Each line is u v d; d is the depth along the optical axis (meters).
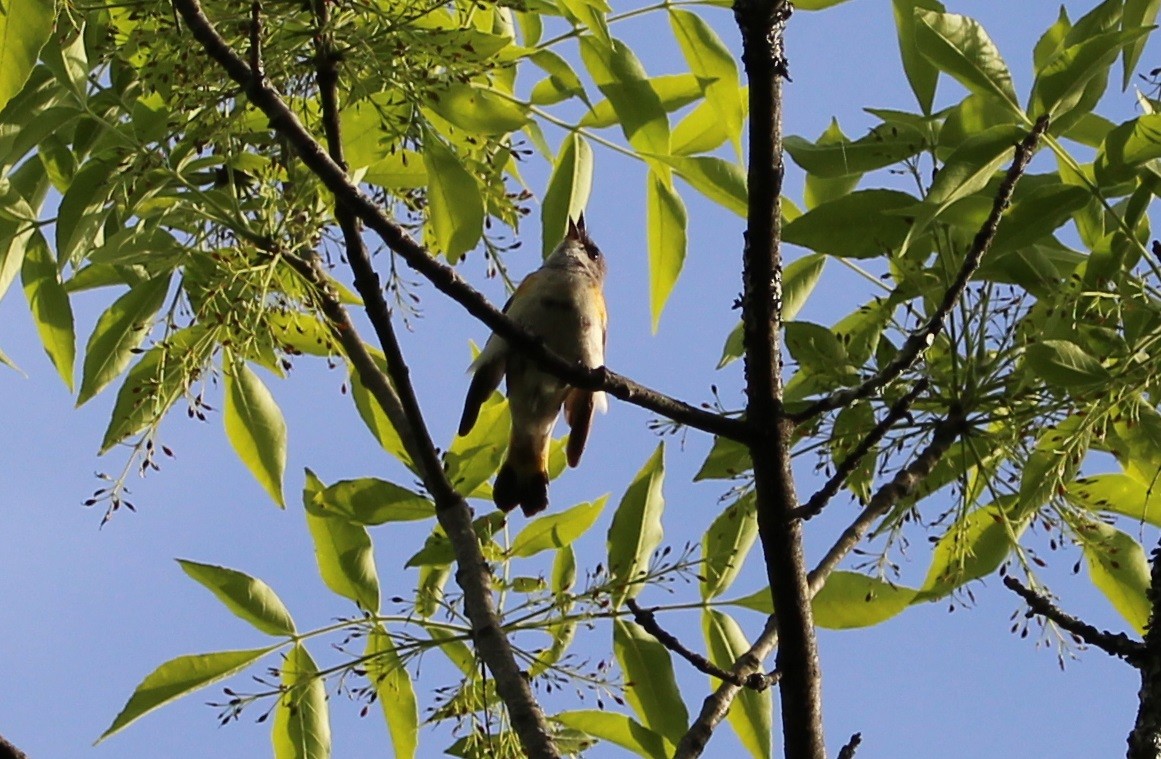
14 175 10.23
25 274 9.94
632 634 9.31
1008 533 8.74
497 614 8.77
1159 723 7.15
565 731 9.35
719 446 9.59
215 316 8.61
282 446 9.94
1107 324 8.67
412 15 8.29
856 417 8.98
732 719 9.42
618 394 7.87
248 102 8.30
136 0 7.98
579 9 8.68
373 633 9.30
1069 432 8.53
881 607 9.20
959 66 7.88
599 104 10.08
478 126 9.22
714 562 9.34
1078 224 9.38
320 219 8.81
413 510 9.48
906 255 9.47
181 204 8.70
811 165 8.88
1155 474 8.73
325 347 9.67
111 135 9.06
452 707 9.23
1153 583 7.61
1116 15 8.51
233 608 9.18
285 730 9.05
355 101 8.53
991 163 7.80
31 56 6.74
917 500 9.47
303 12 8.27
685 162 9.65
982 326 8.88
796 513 7.64
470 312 7.89
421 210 10.07
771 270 7.55
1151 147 8.02
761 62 7.16
